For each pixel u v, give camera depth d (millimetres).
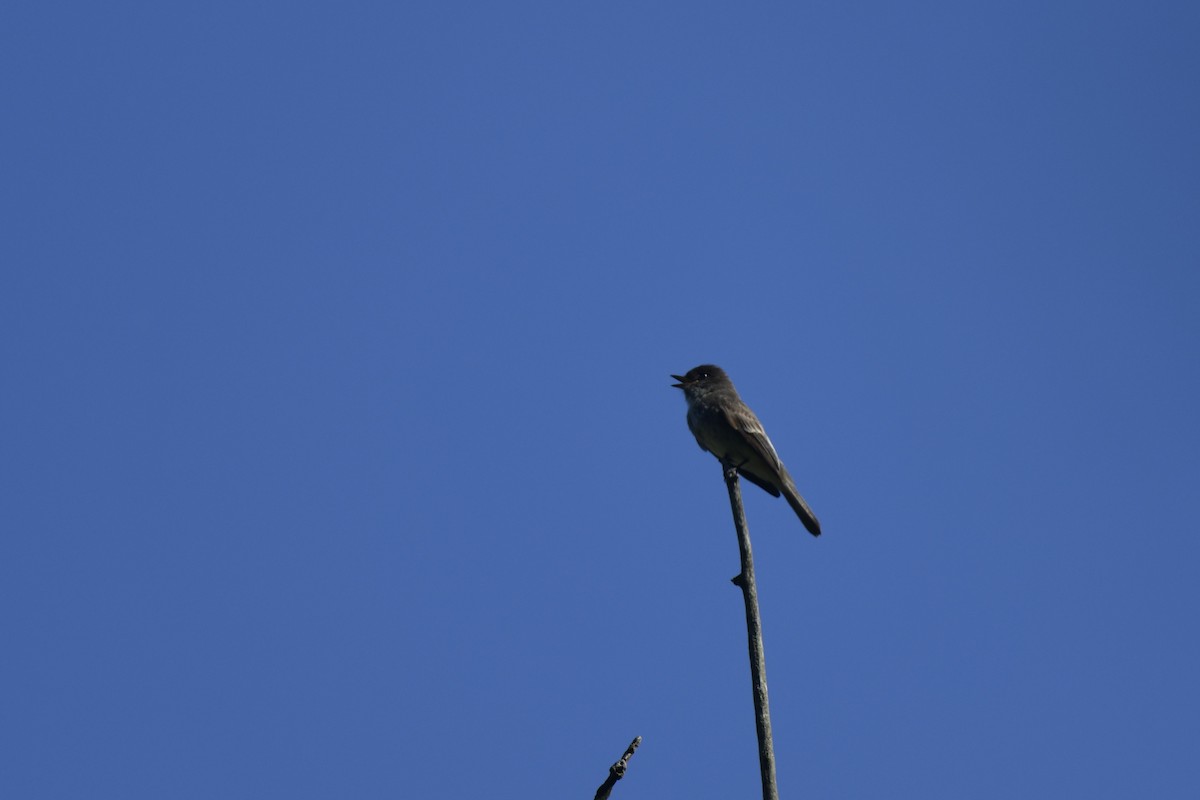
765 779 6953
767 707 7262
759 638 7582
